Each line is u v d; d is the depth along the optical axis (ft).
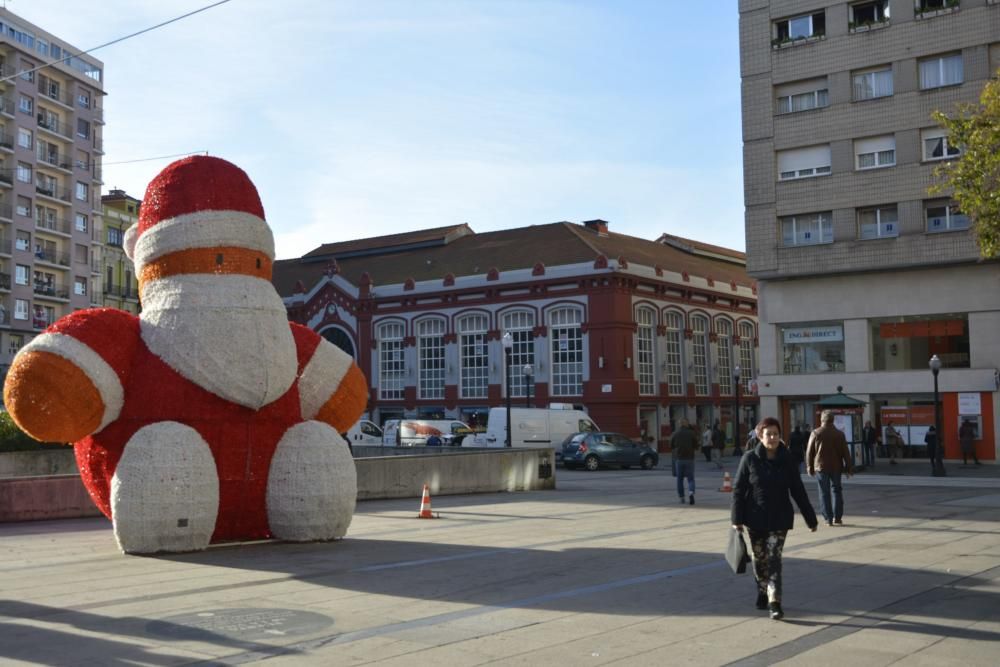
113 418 38.60
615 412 160.25
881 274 126.00
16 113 215.51
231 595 30.01
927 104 122.21
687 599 29.63
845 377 126.93
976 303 119.75
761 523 26.96
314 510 41.32
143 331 39.81
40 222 225.15
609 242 189.26
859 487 83.87
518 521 53.62
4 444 81.97
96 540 44.55
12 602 28.68
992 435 118.11
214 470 39.24
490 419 132.77
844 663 22.09
